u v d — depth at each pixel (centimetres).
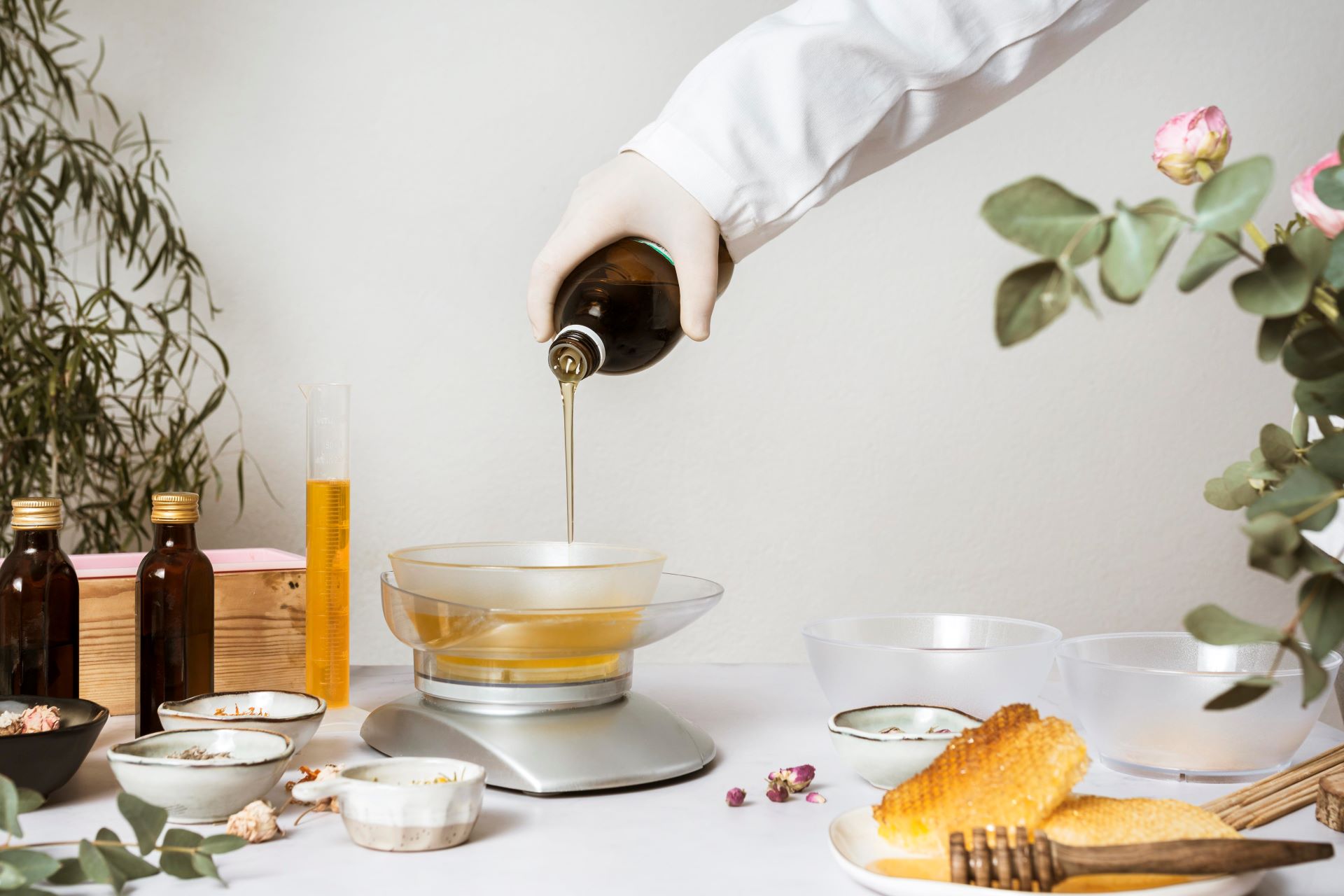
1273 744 143
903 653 148
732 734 158
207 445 221
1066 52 154
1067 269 88
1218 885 122
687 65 226
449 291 226
